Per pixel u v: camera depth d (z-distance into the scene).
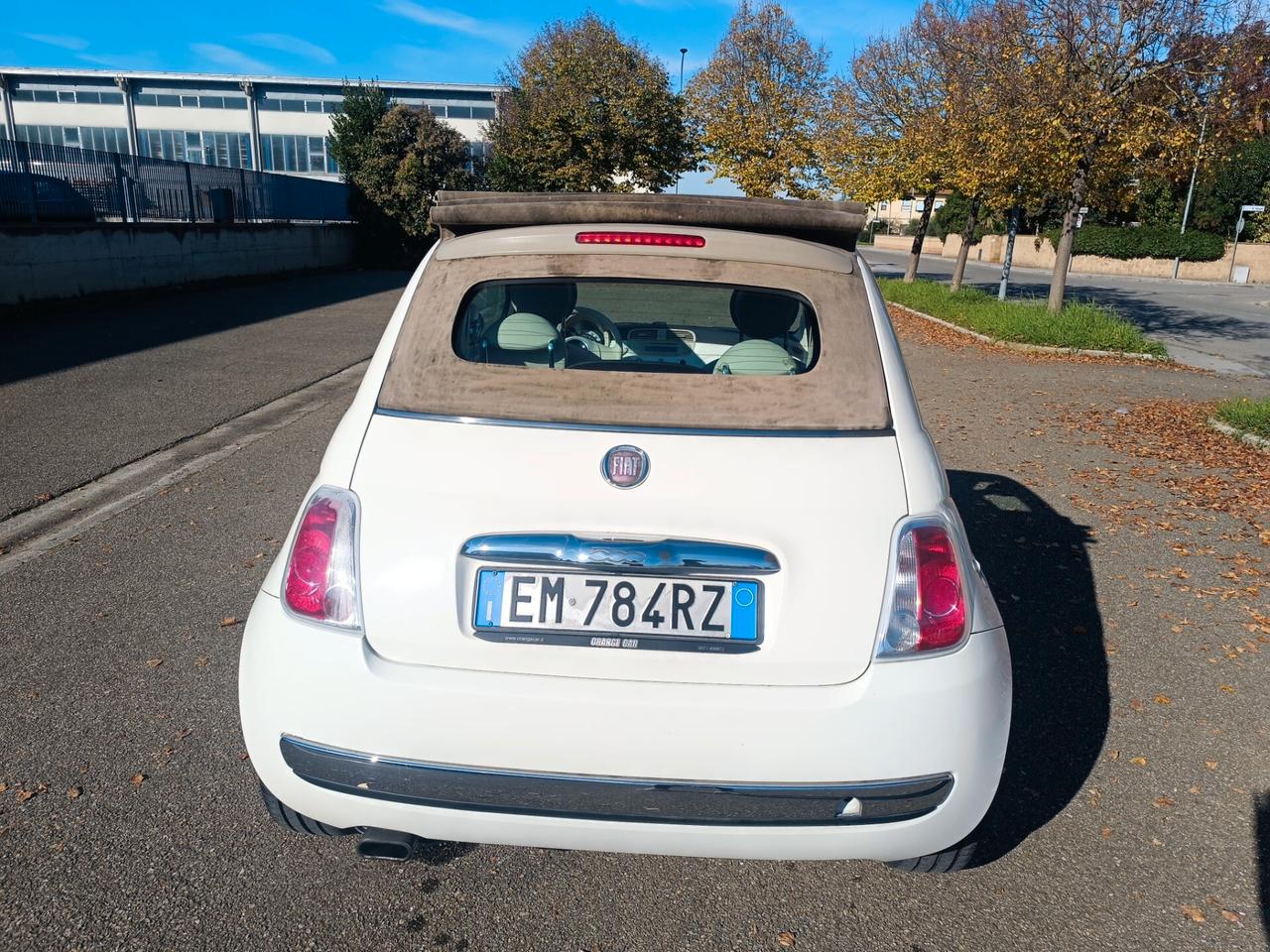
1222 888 2.60
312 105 54.75
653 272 2.46
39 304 14.57
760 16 28.50
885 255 62.06
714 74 29.28
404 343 2.36
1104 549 5.38
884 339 2.37
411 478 2.09
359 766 2.03
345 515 2.09
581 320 2.54
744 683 2.01
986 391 11.14
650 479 2.06
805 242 2.61
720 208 2.62
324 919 2.37
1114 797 3.01
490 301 2.48
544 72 35.19
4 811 2.74
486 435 2.14
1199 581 4.92
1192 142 13.77
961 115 18.31
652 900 2.49
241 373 9.91
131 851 2.59
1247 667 3.95
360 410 2.25
